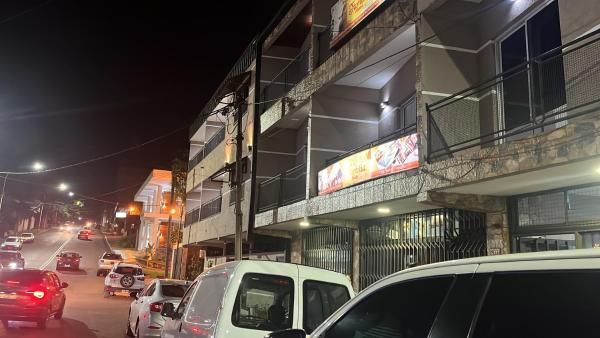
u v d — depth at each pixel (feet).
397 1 35.81
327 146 46.65
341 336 10.22
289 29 61.52
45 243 207.21
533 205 27.66
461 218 32.40
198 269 114.52
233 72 80.79
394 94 44.50
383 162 34.99
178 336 21.39
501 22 31.71
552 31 27.81
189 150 119.55
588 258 6.68
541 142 22.22
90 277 115.96
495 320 7.32
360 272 43.93
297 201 50.93
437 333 7.98
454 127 31.86
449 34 33.27
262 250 72.79
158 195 208.64
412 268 9.41
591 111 20.13
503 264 7.68
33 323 46.80
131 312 42.24
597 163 20.94
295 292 19.24
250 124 67.00
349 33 43.78
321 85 46.73
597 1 22.61
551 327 6.68
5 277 42.34
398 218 39.50
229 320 17.76
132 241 253.24
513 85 30.35
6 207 201.46
